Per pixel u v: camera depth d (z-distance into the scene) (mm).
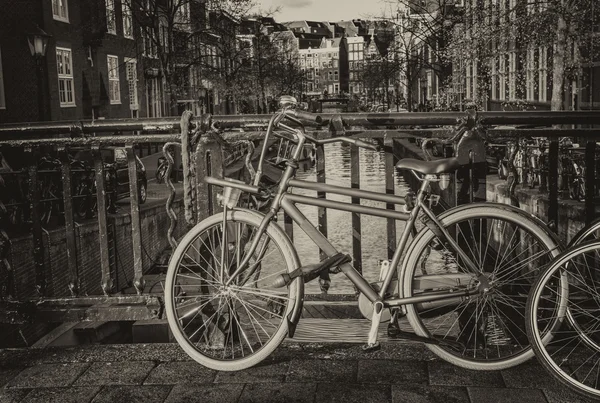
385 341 3746
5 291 4184
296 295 3391
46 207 10352
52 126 4062
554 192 3896
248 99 52625
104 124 4035
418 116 3770
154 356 3693
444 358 3426
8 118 21750
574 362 3393
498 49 18703
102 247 4062
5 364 3662
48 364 3645
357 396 3145
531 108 24984
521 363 3391
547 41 16188
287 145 3861
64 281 9953
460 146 3686
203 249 3758
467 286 3387
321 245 3426
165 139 3939
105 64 31484
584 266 3559
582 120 3693
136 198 4004
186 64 31250
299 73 76438
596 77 19422
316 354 3623
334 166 40750
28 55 22906
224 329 3807
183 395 3229
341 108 132375
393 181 3873
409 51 36406
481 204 3346
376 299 3398
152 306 3971
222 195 3545
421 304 3408
